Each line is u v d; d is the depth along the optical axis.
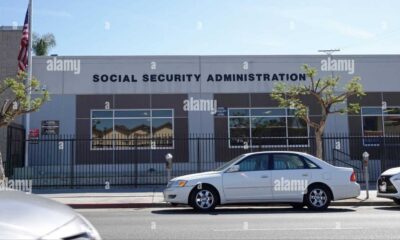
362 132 24.94
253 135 24.64
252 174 12.54
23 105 17.92
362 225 9.88
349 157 24.53
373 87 25.30
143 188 19.28
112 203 14.48
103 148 23.88
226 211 12.86
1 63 24.41
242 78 24.92
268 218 11.06
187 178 12.55
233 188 12.44
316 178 12.71
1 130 22.95
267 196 12.49
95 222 10.52
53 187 19.70
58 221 3.87
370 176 24.00
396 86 25.39
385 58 25.47
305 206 13.89
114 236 8.59
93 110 24.27
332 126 24.77
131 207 14.41
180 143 24.16
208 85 24.80
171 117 24.56
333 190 12.71
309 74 18.89
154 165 23.84
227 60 24.95
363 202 14.58
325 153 24.53
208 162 24.00
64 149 23.77
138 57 24.69
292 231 9.08
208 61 24.92
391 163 24.08
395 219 10.85
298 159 12.89
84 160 23.75
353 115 24.95
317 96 18.59
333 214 11.89
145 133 24.39
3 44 24.52
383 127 25.09
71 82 24.25
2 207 3.95
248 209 13.38
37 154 23.56
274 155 12.84
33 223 3.70
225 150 24.30
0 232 3.46
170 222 10.41
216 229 9.36
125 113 24.42
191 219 10.92
